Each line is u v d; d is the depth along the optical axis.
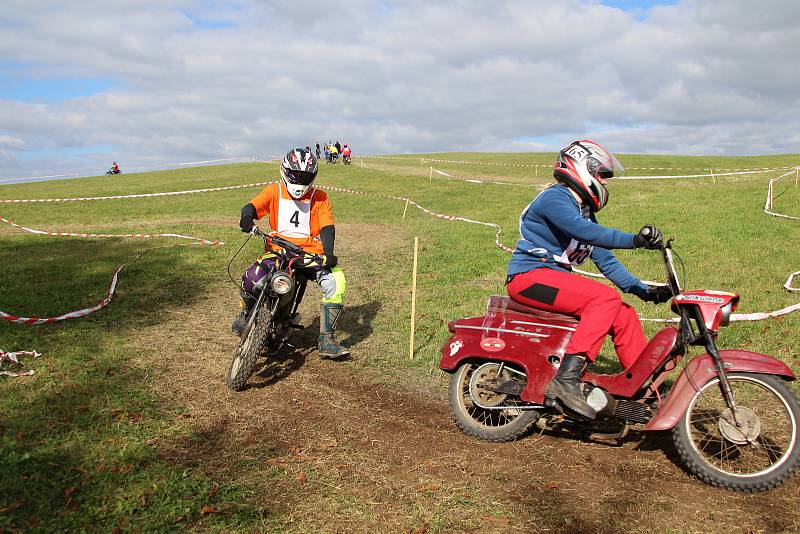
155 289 8.64
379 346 6.43
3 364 5.46
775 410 4.48
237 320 5.71
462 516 3.31
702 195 17.98
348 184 28.56
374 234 14.73
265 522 3.22
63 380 5.17
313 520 3.26
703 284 8.12
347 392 5.18
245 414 4.66
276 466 3.84
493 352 4.21
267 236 5.48
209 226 16.05
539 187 24.45
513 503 3.44
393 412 4.77
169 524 3.17
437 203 20.70
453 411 4.36
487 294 8.45
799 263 9.03
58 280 9.05
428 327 7.05
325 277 5.73
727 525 3.19
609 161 4.10
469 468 3.85
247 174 36.09
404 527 3.21
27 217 19.00
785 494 3.46
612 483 3.65
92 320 7.04
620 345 4.09
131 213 19.88
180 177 37.12
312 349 6.34
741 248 10.27
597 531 3.17
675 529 3.17
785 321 6.45
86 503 3.31
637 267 9.40
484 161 41.50
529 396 4.05
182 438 4.22
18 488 3.43
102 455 3.89
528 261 4.19
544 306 4.11
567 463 3.91
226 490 3.52
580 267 9.89
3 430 4.19
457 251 11.73
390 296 8.55
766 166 28.75
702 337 3.66
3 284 8.77
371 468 3.83
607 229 3.83
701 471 3.58
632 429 4.34
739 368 3.54
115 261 10.63
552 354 4.06
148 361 5.77
